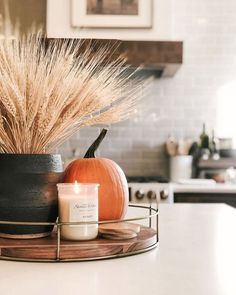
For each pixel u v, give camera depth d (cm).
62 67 96
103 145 423
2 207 96
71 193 97
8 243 92
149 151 425
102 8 370
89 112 102
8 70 94
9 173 96
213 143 410
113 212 114
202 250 101
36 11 388
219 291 68
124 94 109
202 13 434
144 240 98
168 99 427
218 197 350
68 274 78
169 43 347
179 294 67
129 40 344
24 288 69
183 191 349
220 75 431
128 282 73
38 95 94
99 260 90
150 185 341
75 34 370
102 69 111
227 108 430
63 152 412
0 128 97
